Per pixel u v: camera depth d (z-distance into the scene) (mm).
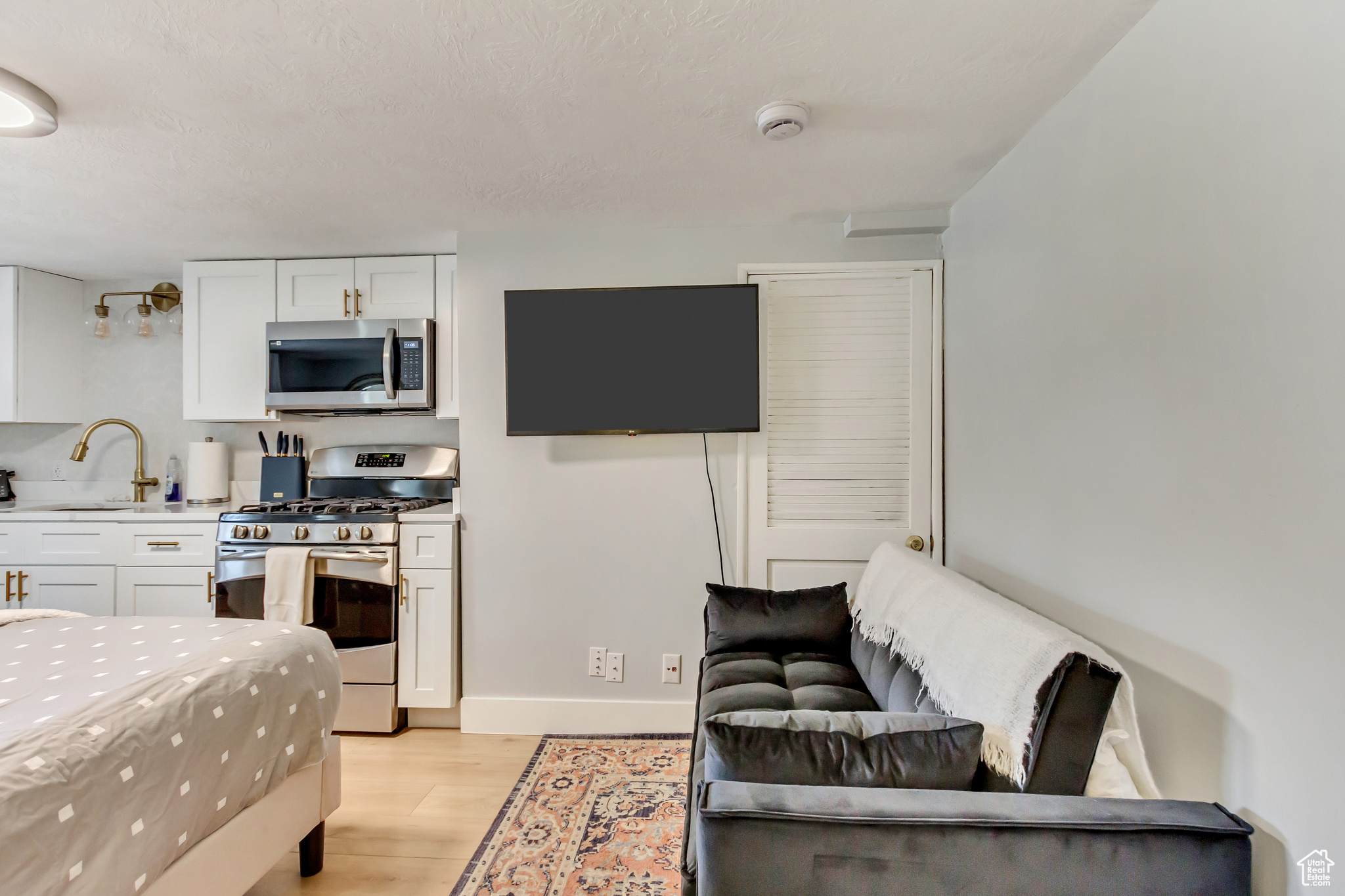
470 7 1199
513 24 1255
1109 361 1375
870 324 2484
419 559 2555
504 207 2279
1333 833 871
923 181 2078
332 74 1422
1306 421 905
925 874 870
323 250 2736
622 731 2547
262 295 2838
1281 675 949
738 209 2324
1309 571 902
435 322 2787
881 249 2475
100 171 1915
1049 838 871
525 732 2557
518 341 2436
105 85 1443
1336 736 866
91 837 971
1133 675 1290
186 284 2859
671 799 2061
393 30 1267
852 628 2082
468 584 2584
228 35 1269
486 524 2578
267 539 2555
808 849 882
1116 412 1349
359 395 2738
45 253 2756
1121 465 1335
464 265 2561
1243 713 1017
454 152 1831
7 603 2705
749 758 1024
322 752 1570
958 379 2309
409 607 2557
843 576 2494
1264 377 976
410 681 2559
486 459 2580
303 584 2504
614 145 1800
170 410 3277
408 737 2541
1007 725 1079
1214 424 1077
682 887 1159
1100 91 1399
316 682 1599
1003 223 1901
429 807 2031
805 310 2500
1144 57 1248
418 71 1415
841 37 1311
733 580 2523
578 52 1353
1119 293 1337
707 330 2404
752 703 1645
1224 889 854
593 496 2555
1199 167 1107
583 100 1554
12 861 860
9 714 1092
